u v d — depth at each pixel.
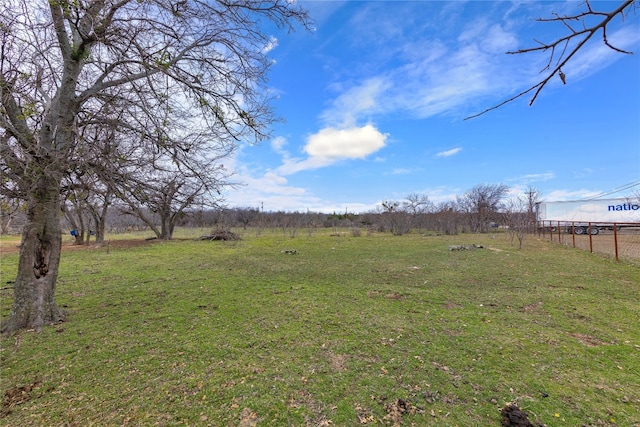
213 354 3.74
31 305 4.73
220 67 4.95
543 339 3.99
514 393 2.81
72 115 4.66
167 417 2.59
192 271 9.49
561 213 24.73
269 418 2.55
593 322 4.57
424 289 6.77
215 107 4.62
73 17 3.95
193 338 4.25
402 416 2.54
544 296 6.00
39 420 2.58
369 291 6.67
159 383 3.12
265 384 3.05
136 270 9.74
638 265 9.09
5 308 5.90
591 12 1.49
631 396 2.75
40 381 3.20
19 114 4.16
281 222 34.38
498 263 9.95
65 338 4.30
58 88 4.62
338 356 3.62
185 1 3.95
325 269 9.53
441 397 2.78
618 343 3.84
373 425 2.45
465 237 21.67
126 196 4.64
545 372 3.17
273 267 10.06
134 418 2.58
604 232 23.27
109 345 4.06
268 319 4.95
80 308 5.73
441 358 3.52
